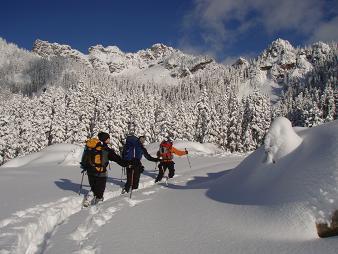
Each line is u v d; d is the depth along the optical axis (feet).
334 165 17.88
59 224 22.26
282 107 375.45
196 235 17.25
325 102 246.06
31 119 196.13
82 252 15.29
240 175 27.37
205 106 191.52
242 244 15.51
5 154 186.19
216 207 21.84
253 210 19.21
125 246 16.16
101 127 181.68
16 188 33.04
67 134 196.24
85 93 223.92
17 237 16.55
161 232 18.12
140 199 27.66
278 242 15.31
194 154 92.32
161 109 222.89
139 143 33.04
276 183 20.93
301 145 23.12
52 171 52.60
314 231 15.67
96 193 28.02
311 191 17.34
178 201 25.48
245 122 200.13
